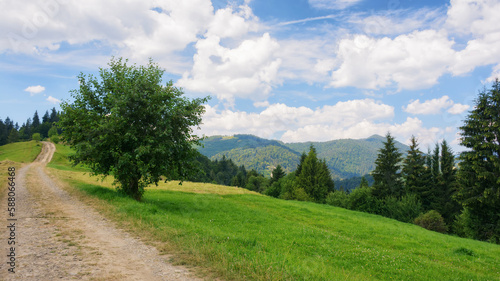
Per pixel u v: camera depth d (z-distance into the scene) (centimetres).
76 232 961
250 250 929
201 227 1226
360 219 2952
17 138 14750
